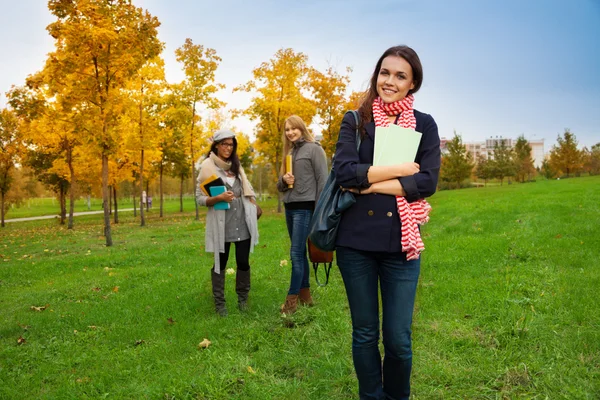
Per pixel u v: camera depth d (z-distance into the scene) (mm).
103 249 11531
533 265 5641
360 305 2285
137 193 72625
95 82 12547
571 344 3162
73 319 4617
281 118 21125
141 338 3951
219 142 4707
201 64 20891
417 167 2189
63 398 2881
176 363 3338
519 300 4176
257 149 24297
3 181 24844
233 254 8266
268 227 13117
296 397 2740
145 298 5332
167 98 19719
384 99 2318
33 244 14430
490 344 3336
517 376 2791
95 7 12039
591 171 54125
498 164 54719
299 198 4484
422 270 5750
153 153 21109
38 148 22234
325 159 4547
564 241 6945
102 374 3184
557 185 26969
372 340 2318
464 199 20906
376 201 2215
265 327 4000
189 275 6605
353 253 2258
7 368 3441
